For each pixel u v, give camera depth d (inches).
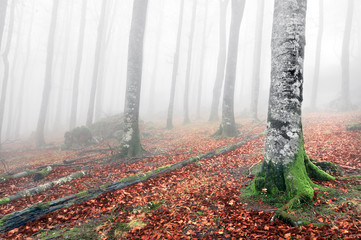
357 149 255.1
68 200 199.8
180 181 244.1
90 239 140.4
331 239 111.3
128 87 403.9
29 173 360.2
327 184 172.1
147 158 385.1
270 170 177.2
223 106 509.4
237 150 355.9
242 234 127.3
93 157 461.1
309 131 416.5
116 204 191.8
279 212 138.7
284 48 174.1
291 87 171.9
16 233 152.6
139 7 405.4
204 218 154.0
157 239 134.2
